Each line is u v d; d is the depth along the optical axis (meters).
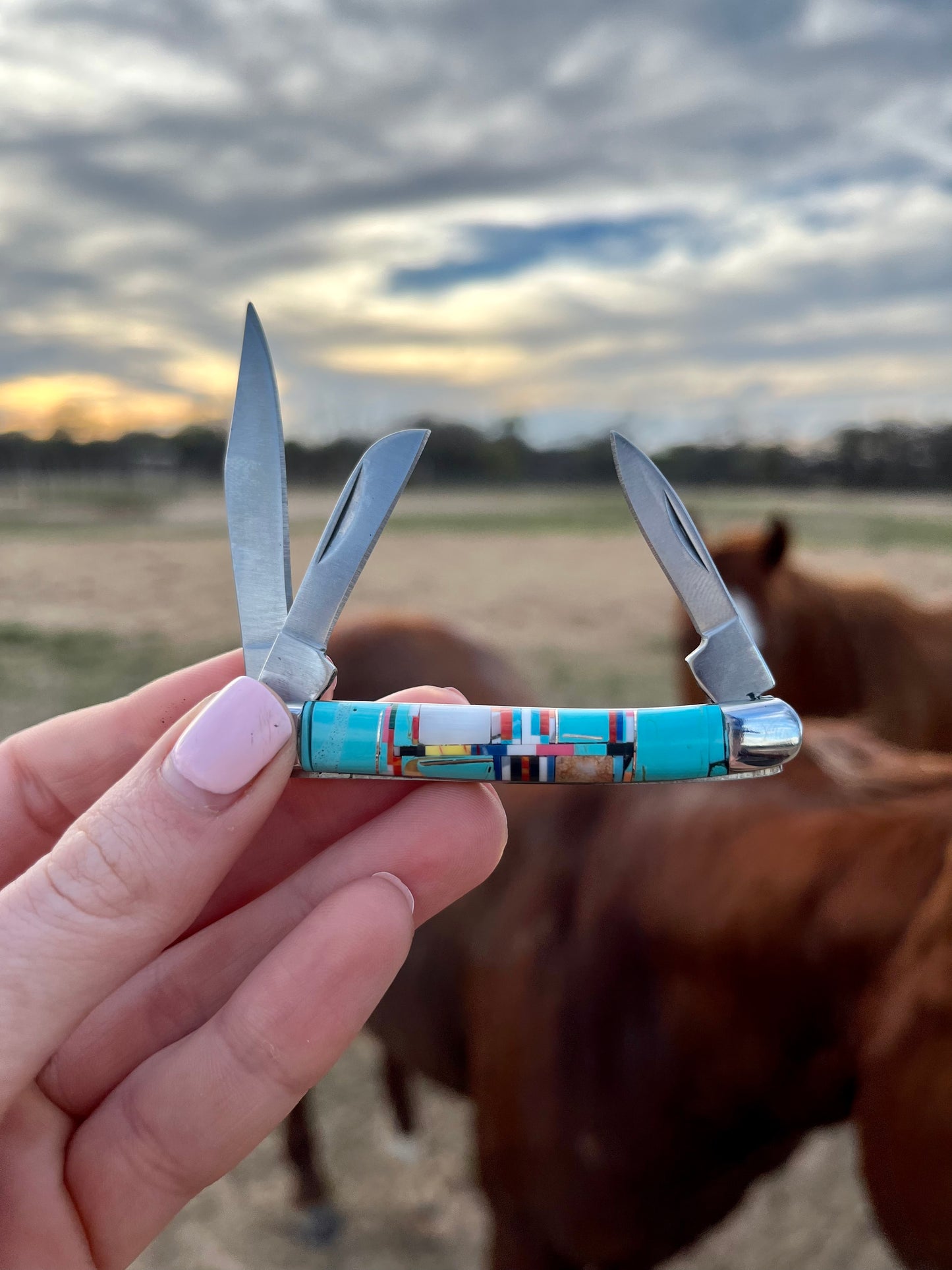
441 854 0.16
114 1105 0.14
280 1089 0.14
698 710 0.15
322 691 0.15
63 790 0.18
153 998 0.16
